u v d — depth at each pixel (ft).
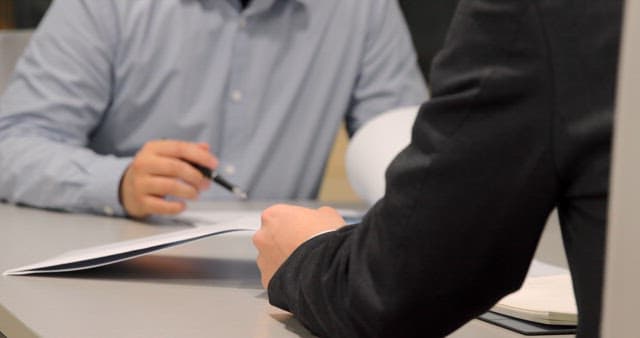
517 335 2.87
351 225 2.63
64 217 5.56
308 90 7.44
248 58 7.27
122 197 5.56
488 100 2.11
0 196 6.26
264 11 7.21
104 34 7.00
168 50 7.11
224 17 7.22
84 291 3.36
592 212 2.07
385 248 2.25
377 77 7.72
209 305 3.15
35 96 6.77
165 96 7.11
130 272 3.73
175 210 5.32
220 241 4.51
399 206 2.23
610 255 1.51
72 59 6.88
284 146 7.36
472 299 2.23
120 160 5.82
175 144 5.45
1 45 7.75
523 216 2.13
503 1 2.11
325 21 7.47
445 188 2.16
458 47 2.19
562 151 2.06
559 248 4.60
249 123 7.24
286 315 3.01
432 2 8.43
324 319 2.51
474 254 2.16
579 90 2.03
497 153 2.11
